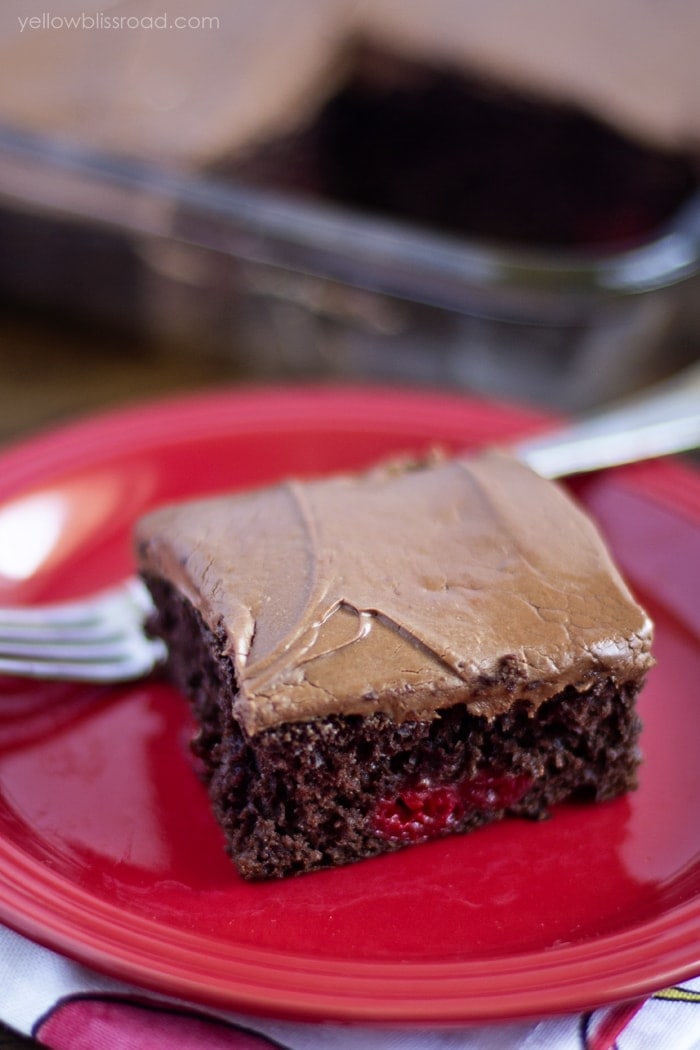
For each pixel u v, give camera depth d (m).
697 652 0.36
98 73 0.49
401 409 0.41
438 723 0.31
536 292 0.43
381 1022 0.28
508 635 0.31
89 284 0.48
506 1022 0.28
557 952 0.29
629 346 0.45
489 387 0.47
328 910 0.31
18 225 0.47
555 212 0.47
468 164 0.48
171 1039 0.29
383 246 0.44
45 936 0.28
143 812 0.32
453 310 0.45
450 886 0.31
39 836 0.32
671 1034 0.29
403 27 0.48
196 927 0.30
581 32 0.48
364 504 0.33
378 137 0.49
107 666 0.35
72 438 0.39
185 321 0.48
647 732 0.34
